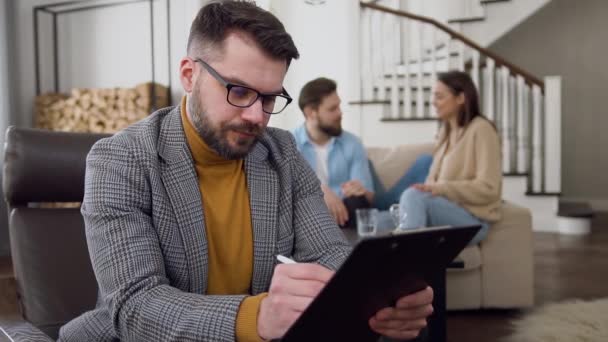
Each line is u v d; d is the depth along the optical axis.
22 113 4.51
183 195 0.93
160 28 4.32
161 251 0.91
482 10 5.32
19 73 4.48
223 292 0.99
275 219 1.02
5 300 1.27
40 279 1.30
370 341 0.78
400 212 2.37
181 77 0.95
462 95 2.82
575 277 3.36
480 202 2.60
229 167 1.01
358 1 5.06
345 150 2.99
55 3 4.47
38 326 1.25
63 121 4.38
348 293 0.61
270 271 1.01
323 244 1.06
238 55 0.87
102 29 4.52
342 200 2.71
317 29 4.86
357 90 5.14
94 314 0.97
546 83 4.91
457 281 2.65
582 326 2.38
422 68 5.14
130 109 4.21
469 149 2.74
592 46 6.22
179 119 0.97
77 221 1.39
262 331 0.71
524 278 2.65
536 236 4.78
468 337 2.34
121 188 0.88
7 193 1.35
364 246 0.54
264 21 0.88
